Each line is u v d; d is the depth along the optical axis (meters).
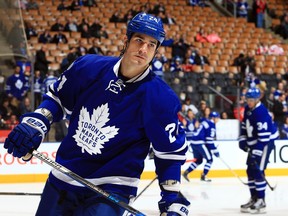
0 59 11.43
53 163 2.62
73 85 2.73
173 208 2.63
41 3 18.16
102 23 17.92
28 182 10.89
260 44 19.00
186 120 12.59
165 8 19.81
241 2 20.95
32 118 2.71
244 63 16.69
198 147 11.20
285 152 12.74
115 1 19.25
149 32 2.56
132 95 2.64
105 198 2.65
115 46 16.81
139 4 19.47
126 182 2.69
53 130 11.36
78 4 18.38
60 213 2.72
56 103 2.80
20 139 2.61
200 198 9.13
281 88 14.78
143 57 2.58
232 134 12.99
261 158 7.68
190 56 16.56
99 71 2.71
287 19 20.75
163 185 2.68
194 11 20.19
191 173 12.18
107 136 2.65
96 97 2.68
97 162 2.70
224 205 8.43
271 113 13.47
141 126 2.67
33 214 7.14
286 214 7.71
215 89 14.45
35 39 16.23
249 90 7.60
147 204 8.33
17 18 11.79
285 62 18.52
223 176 12.39
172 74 14.69
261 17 20.75
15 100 11.00
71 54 13.84
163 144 2.66
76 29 16.92
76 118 2.73
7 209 7.53
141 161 2.73
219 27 19.70
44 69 13.32
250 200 7.88
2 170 10.74
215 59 17.95
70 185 2.69
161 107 2.63
